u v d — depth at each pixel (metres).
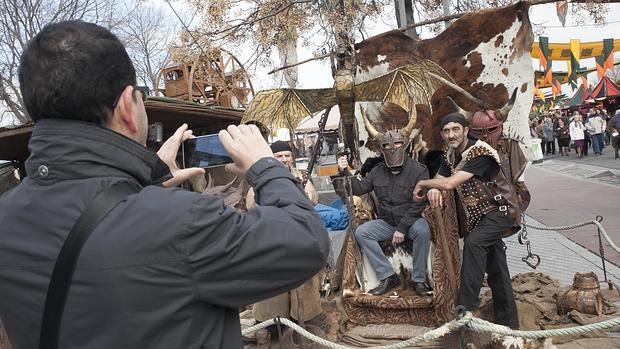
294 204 1.29
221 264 1.17
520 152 4.54
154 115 6.31
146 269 1.13
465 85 5.60
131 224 1.15
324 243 1.28
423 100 4.94
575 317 4.50
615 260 6.78
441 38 5.59
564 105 34.91
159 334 1.14
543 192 13.83
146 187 1.23
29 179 1.31
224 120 7.06
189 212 1.17
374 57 5.89
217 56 8.11
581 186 13.88
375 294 4.80
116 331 1.12
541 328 4.48
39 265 1.17
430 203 4.25
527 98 5.26
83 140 1.21
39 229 1.19
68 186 1.20
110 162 1.22
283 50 8.13
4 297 1.23
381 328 4.56
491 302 4.84
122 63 1.28
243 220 1.22
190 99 7.41
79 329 1.14
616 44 15.07
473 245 4.08
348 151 5.03
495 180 4.11
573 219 9.70
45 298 1.15
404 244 5.03
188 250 1.15
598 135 21.55
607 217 9.40
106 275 1.12
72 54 1.20
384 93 4.84
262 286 1.21
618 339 4.19
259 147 1.43
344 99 4.69
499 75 5.39
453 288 4.21
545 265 6.95
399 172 4.99
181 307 1.15
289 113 5.02
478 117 4.53
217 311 1.24
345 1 6.04
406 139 4.95
